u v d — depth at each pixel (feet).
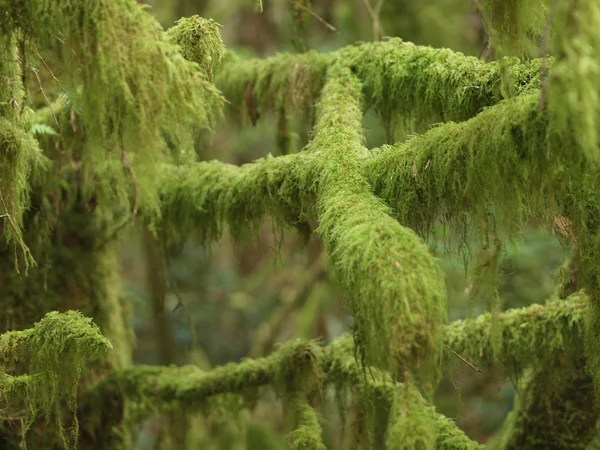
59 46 6.17
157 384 9.90
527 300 14.52
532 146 5.56
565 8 4.93
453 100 7.79
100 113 5.87
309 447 7.82
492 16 6.03
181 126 6.09
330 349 8.91
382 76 8.32
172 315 21.20
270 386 9.64
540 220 7.12
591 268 6.85
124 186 8.44
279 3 21.62
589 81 4.84
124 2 5.74
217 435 14.67
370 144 11.95
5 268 9.37
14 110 6.93
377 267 5.19
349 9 16.16
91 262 10.10
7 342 6.83
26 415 8.02
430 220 6.49
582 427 8.87
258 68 9.55
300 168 7.25
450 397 16.88
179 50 6.13
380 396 8.36
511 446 9.25
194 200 8.50
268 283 22.93
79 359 6.52
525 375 9.29
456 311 15.94
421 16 15.79
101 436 9.95
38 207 9.28
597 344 7.11
